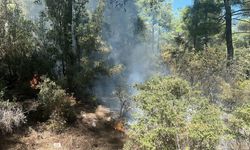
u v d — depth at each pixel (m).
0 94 9.56
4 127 8.86
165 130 4.90
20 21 11.87
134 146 5.45
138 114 5.77
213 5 18.64
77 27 12.62
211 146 4.79
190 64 11.79
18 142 8.63
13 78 11.54
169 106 5.23
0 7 11.41
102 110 11.52
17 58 11.55
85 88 12.34
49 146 8.66
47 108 9.95
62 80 11.55
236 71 12.33
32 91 11.09
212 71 11.55
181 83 6.42
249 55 17.31
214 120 5.07
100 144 9.09
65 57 12.42
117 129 10.12
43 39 12.49
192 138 4.83
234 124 5.20
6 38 11.31
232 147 5.15
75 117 10.41
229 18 18.72
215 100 9.96
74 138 9.24
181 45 16.47
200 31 18.55
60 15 12.70
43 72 11.71
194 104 5.69
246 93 9.53
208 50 12.70
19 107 9.66
